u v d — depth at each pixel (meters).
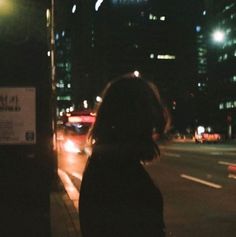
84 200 3.02
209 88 137.25
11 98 3.66
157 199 3.04
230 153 45.66
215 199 16.06
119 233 2.96
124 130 3.02
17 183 3.64
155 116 3.09
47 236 3.64
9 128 3.66
